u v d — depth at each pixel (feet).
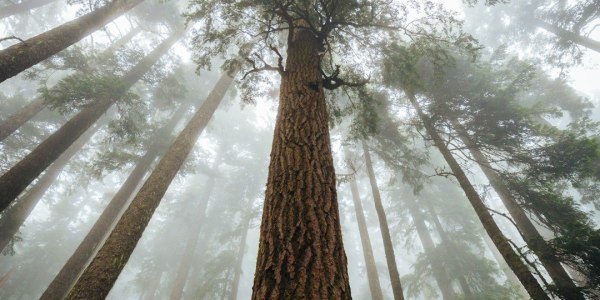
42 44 24.27
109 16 32.17
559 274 24.67
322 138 10.53
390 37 21.24
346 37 21.16
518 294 47.29
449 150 31.40
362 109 24.32
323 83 14.52
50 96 36.19
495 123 32.73
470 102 34.04
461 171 28.30
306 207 7.68
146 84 57.72
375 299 42.14
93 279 20.39
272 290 5.99
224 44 20.70
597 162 34.22
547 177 30.60
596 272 20.56
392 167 45.50
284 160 9.27
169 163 29.58
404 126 39.96
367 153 44.52
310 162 9.10
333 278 6.25
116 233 23.26
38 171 29.73
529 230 30.58
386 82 28.89
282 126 10.93
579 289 20.53
